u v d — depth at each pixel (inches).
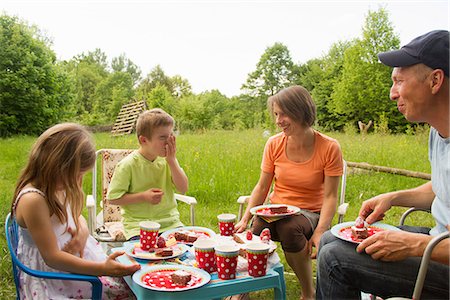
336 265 76.5
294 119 116.6
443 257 65.4
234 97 964.6
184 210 208.5
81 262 79.4
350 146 368.2
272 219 110.7
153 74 1711.4
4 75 710.5
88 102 1437.0
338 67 784.9
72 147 83.2
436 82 77.2
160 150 122.6
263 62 938.1
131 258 92.6
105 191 140.6
